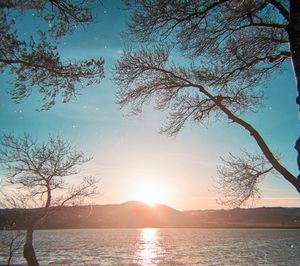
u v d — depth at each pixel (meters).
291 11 5.39
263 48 7.62
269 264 56.66
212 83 7.91
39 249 84.88
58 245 101.25
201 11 6.84
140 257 68.31
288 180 5.93
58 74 7.62
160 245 106.62
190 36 7.30
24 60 7.26
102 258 65.00
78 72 7.68
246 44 7.62
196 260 63.66
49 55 7.30
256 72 7.94
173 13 6.93
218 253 77.62
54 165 21.02
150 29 7.22
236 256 70.38
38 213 20.52
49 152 21.08
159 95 8.17
